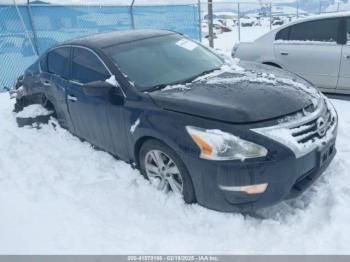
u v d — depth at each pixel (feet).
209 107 9.12
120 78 11.23
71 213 10.25
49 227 9.68
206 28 67.72
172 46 13.37
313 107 9.66
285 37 20.21
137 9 39.22
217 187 8.87
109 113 11.54
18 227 9.78
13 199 11.16
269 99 9.36
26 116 16.97
